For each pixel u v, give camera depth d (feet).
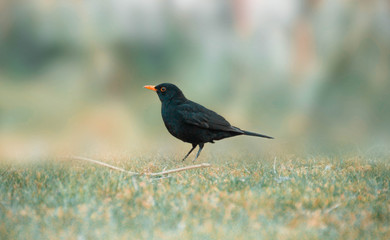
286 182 20.27
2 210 16.34
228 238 14.11
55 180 19.99
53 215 15.66
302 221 15.58
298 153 32.37
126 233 14.46
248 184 19.72
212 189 18.79
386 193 19.21
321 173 22.91
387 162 26.99
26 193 18.03
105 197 17.75
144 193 18.03
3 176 21.75
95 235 14.30
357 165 25.48
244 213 15.97
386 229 15.24
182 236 14.20
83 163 26.11
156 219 15.48
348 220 15.88
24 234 14.37
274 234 14.46
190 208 16.30
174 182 20.20
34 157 30.96
